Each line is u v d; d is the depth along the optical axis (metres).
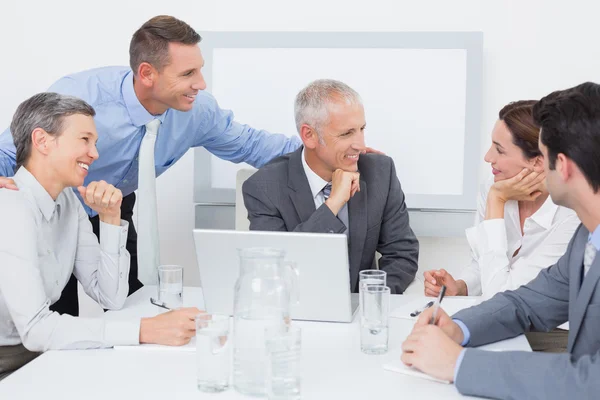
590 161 1.49
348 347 1.79
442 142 3.53
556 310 1.86
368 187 2.64
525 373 1.44
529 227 2.39
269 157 3.25
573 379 1.39
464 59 3.47
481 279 2.32
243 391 1.49
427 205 3.56
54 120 2.08
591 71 3.60
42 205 2.12
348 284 1.93
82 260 2.26
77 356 1.73
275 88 3.58
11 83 3.86
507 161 2.27
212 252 1.96
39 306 1.84
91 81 2.79
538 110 1.59
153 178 2.81
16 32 3.83
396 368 1.62
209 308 2.04
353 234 2.55
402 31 3.61
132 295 2.35
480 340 1.77
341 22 3.70
